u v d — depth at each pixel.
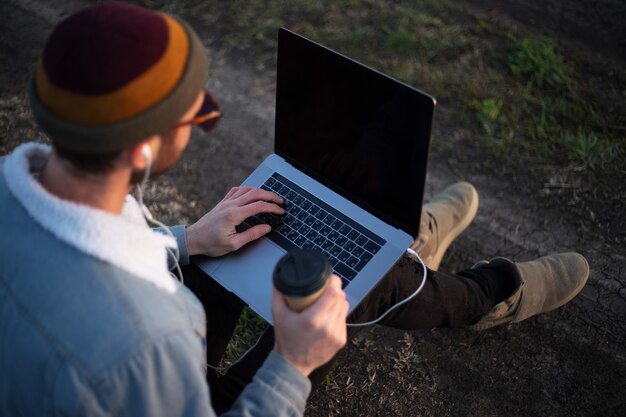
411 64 3.58
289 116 2.02
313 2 3.98
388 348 2.45
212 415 1.19
